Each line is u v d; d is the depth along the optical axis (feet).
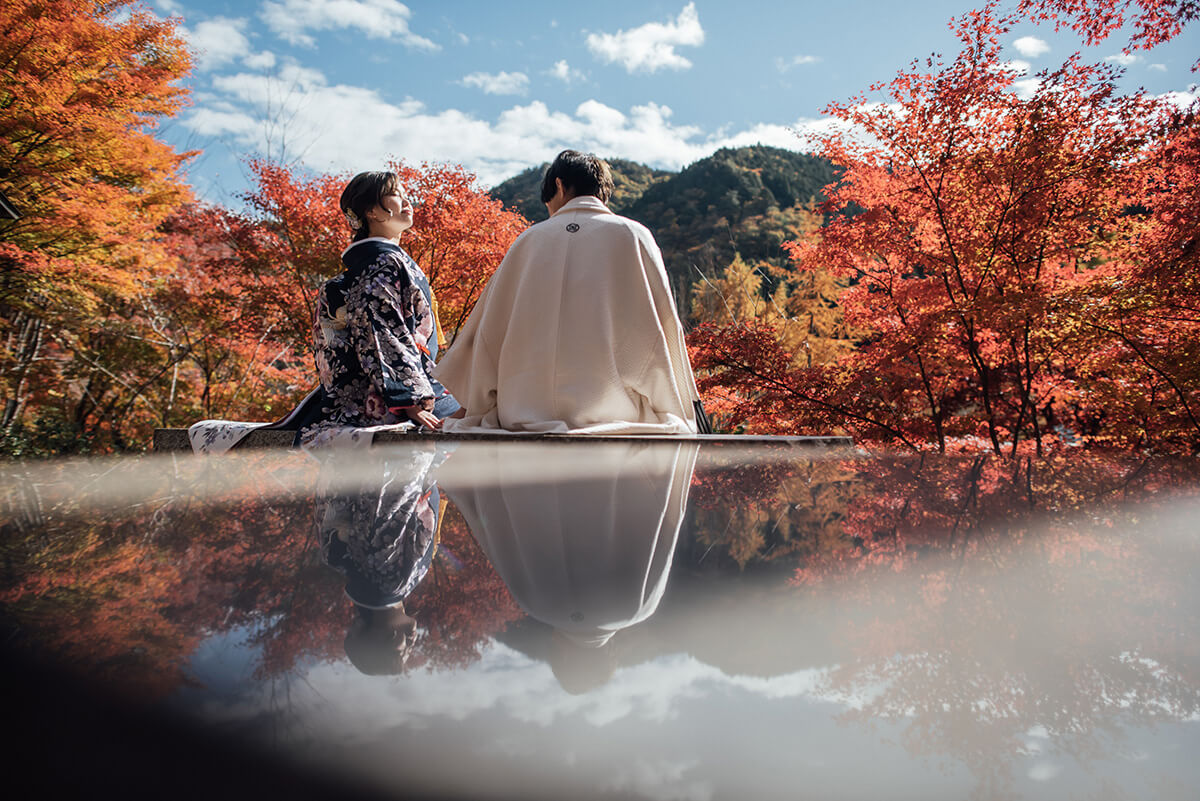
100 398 44.09
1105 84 17.15
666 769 0.61
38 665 0.88
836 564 1.66
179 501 2.99
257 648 0.99
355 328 8.27
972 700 0.78
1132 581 1.45
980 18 17.95
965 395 26.35
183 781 0.54
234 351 42.06
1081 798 0.56
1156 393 18.71
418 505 2.91
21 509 2.71
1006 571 1.54
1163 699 0.79
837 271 24.44
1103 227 19.93
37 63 27.81
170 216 33.47
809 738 0.68
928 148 19.69
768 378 23.27
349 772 0.57
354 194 9.07
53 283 31.35
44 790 0.52
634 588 1.42
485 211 31.14
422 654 0.97
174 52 30.17
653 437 7.54
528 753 0.63
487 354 8.89
